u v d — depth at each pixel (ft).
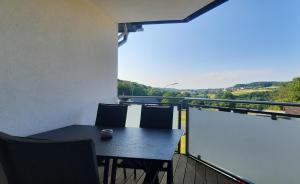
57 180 3.77
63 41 9.45
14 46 7.15
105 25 12.99
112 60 13.99
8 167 3.88
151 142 6.92
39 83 8.19
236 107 10.29
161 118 9.84
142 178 10.16
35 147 3.58
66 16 9.62
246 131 9.72
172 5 11.58
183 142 13.42
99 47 12.40
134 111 14.06
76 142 3.57
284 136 8.25
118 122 10.34
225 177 10.46
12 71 7.11
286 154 8.20
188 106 13.01
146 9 12.15
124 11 12.54
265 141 8.93
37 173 3.76
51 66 8.77
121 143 6.79
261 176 9.09
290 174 8.05
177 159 12.70
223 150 10.85
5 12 6.83
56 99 9.08
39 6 8.13
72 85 10.09
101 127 9.33
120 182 9.72
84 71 11.00
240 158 9.98
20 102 7.41
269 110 8.86
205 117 11.94
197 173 10.87
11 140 3.64
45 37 8.44
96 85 12.15
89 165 3.68
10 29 7.00
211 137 11.55
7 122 6.98
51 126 8.81
